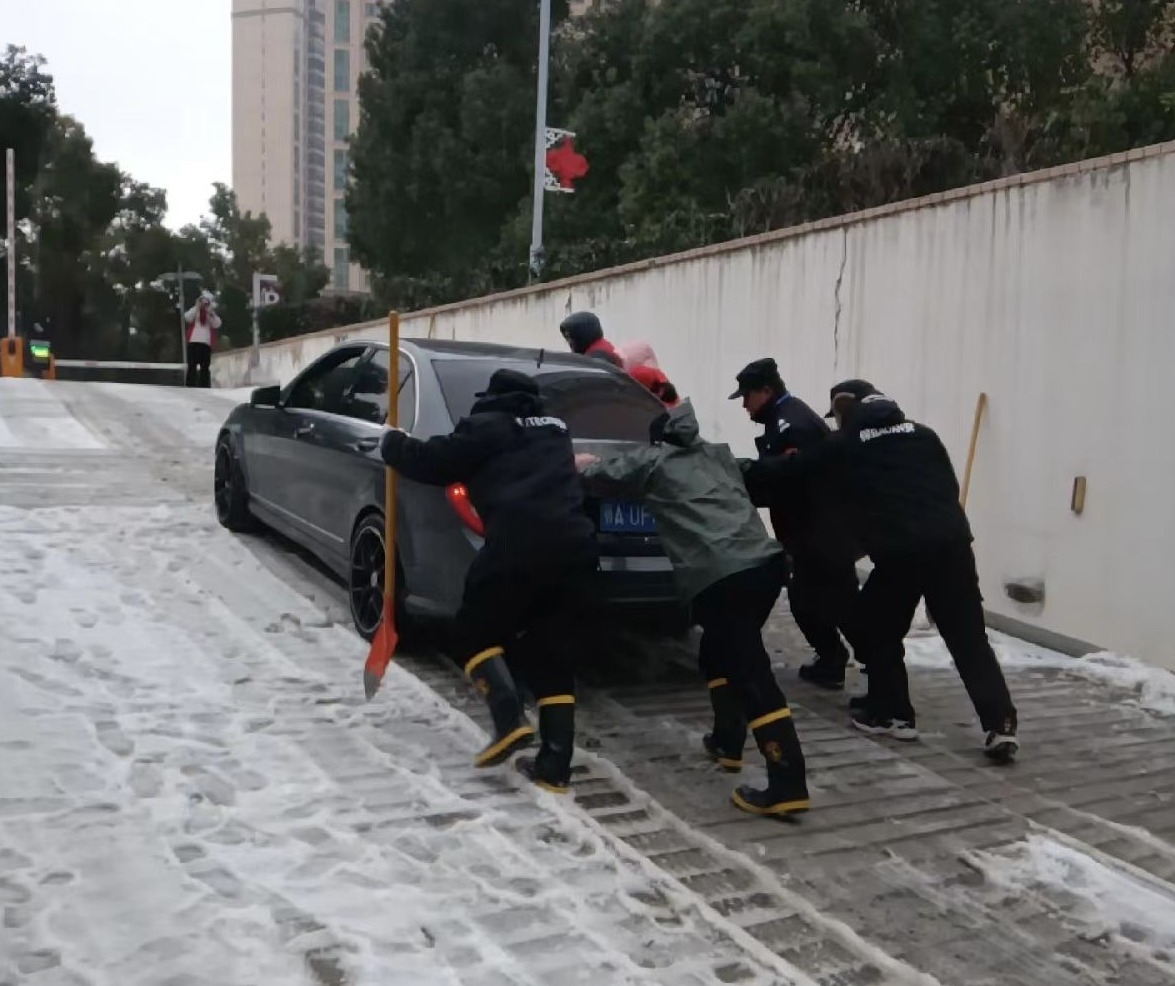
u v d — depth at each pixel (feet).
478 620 14.08
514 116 78.84
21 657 16.98
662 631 21.02
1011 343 23.76
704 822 13.70
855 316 27.81
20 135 125.70
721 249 32.76
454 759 14.80
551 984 9.90
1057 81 54.54
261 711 15.78
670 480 14.48
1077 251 22.38
